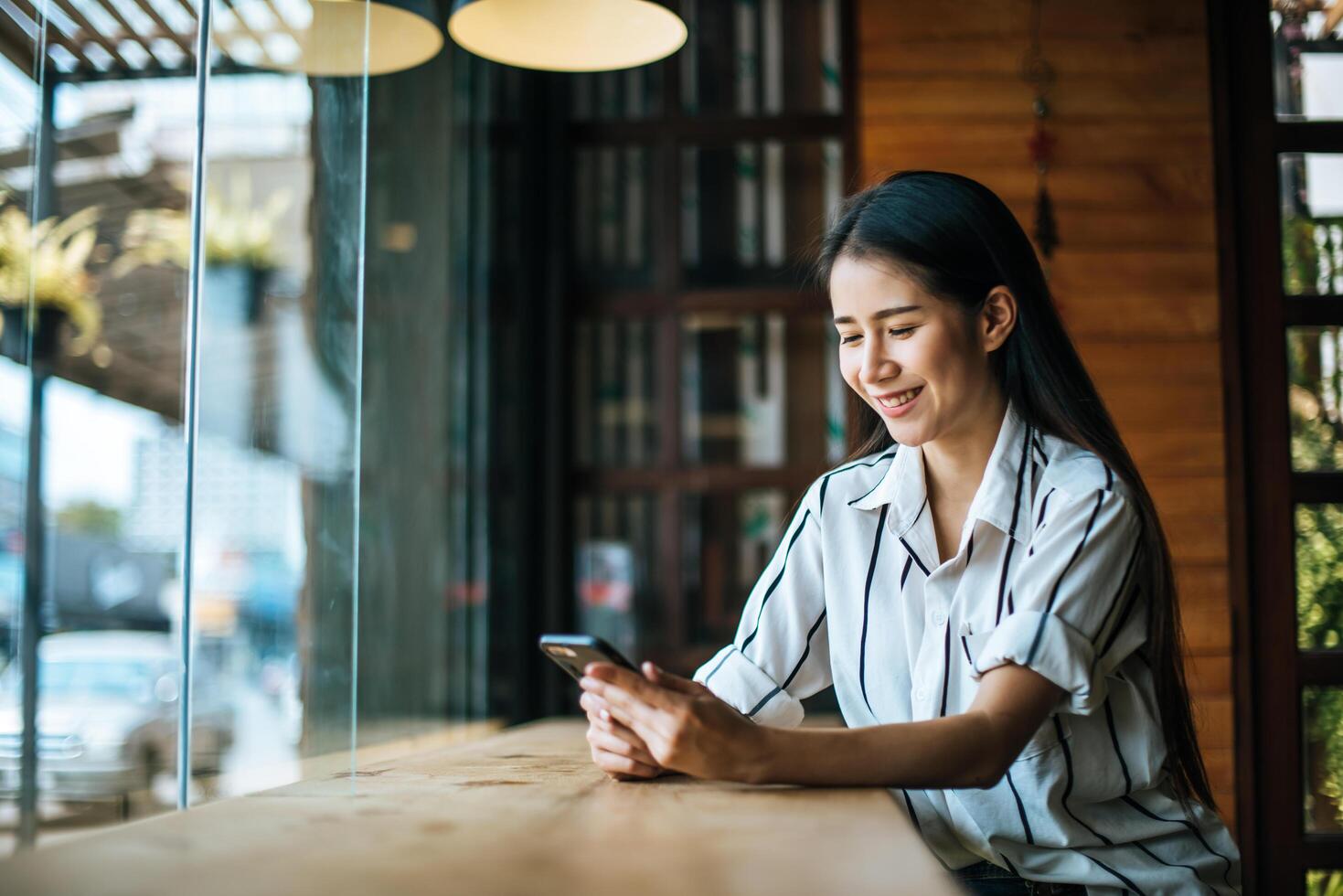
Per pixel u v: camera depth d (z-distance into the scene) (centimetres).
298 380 145
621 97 367
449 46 282
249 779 133
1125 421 346
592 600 358
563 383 361
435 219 274
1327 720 337
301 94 147
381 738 238
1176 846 125
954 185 125
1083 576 115
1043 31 356
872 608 136
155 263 127
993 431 131
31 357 111
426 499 268
